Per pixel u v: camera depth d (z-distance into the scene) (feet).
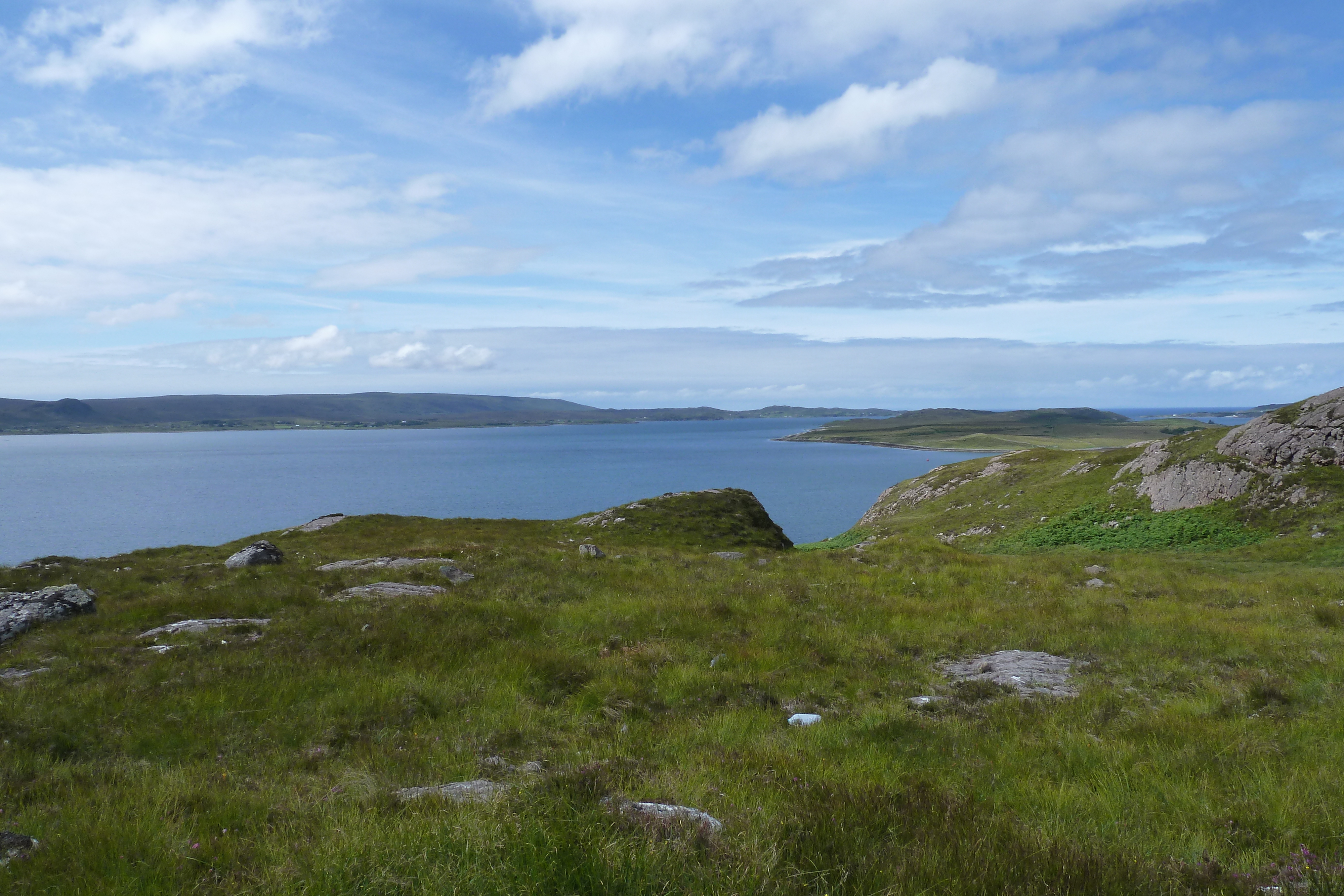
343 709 33.91
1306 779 23.61
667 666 42.96
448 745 29.96
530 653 43.55
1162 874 16.69
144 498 644.27
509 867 15.66
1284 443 148.46
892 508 265.95
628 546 146.41
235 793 23.40
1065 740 29.14
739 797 21.63
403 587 66.49
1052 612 59.62
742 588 68.74
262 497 645.51
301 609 55.67
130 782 24.84
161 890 16.70
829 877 15.94
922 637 51.96
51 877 17.07
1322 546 109.19
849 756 27.78
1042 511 182.91
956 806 20.25
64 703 32.86
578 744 30.17
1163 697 36.58
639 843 16.66
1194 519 143.95
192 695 34.37
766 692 38.99
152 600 57.47
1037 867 16.29
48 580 79.92
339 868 16.02
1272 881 17.12
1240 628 52.80
